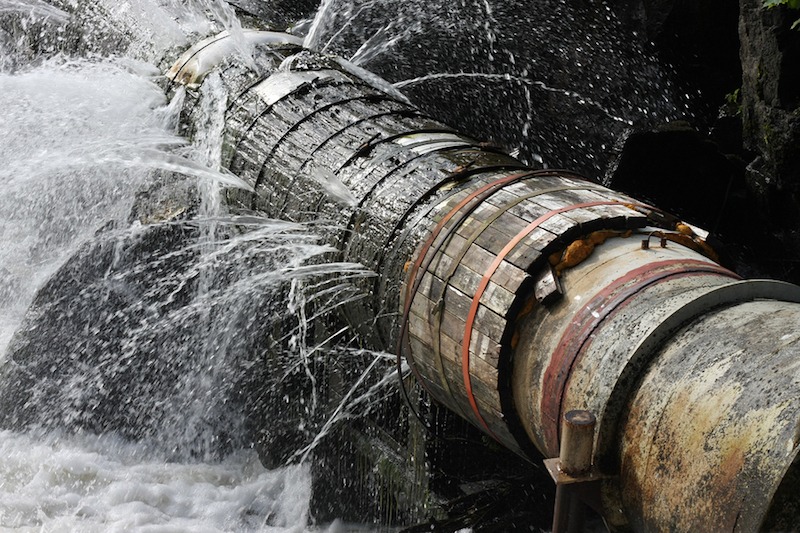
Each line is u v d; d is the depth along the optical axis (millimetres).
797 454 4535
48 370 10523
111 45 12555
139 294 10539
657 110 12766
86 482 9758
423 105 14336
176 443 10484
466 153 8414
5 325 11859
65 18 13562
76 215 11984
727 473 4805
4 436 10336
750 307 5594
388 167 8383
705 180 10828
